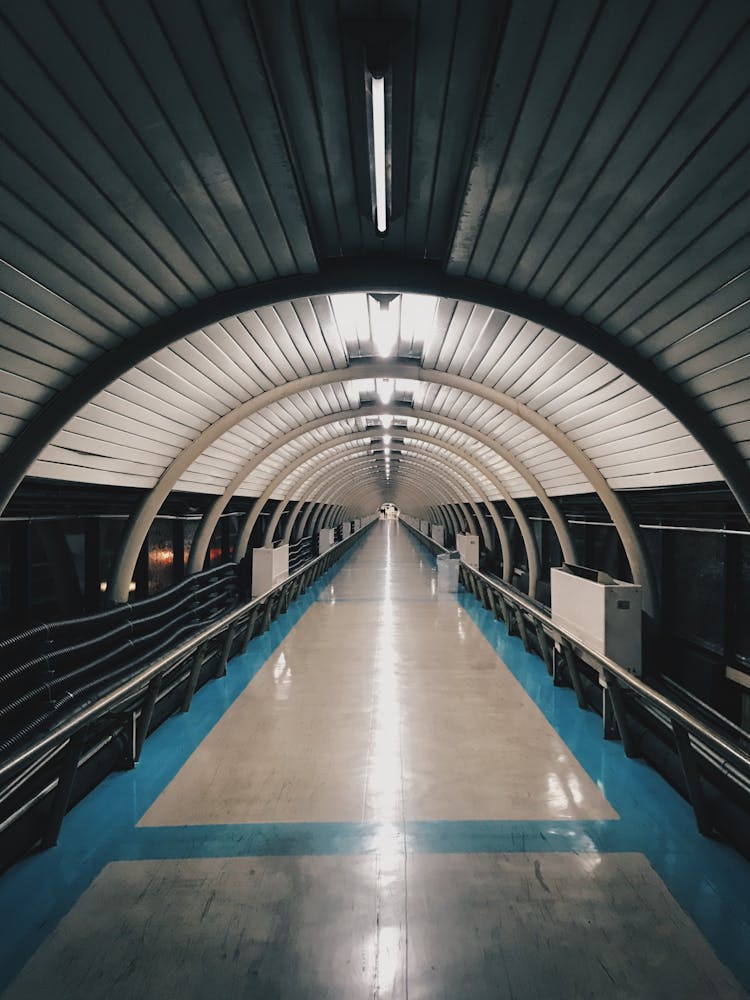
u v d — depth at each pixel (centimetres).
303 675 666
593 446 563
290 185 266
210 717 527
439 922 252
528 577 1086
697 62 187
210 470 729
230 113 219
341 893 272
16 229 243
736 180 224
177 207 269
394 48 195
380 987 216
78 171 230
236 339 451
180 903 265
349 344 536
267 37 191
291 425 802
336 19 186
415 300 433
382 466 2139
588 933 244
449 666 706
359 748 453
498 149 238
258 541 1284
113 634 530
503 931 246
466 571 1380
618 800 367
